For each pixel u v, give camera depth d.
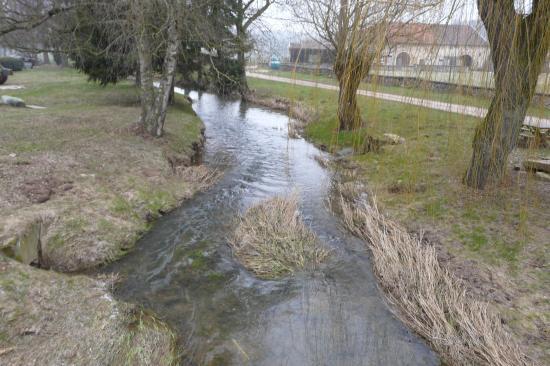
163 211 6.93
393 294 4.91
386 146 9.48
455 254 5.51
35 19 8.55
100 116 11.63
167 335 4.00
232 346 4.00
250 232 6.17
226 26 12.19
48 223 5.41
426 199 7.07
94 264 5.28
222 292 4.90
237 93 23.16
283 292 4.96
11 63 30.06
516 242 5.46
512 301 4.47
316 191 8.48
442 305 4.45
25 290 4.04
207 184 8.34
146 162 8.27
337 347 4.05
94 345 3.61
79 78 23.97
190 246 5.94
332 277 5.30
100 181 6.94
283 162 10.53
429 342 4.14
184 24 9.48
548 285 4.64
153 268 5.34
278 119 17.48
